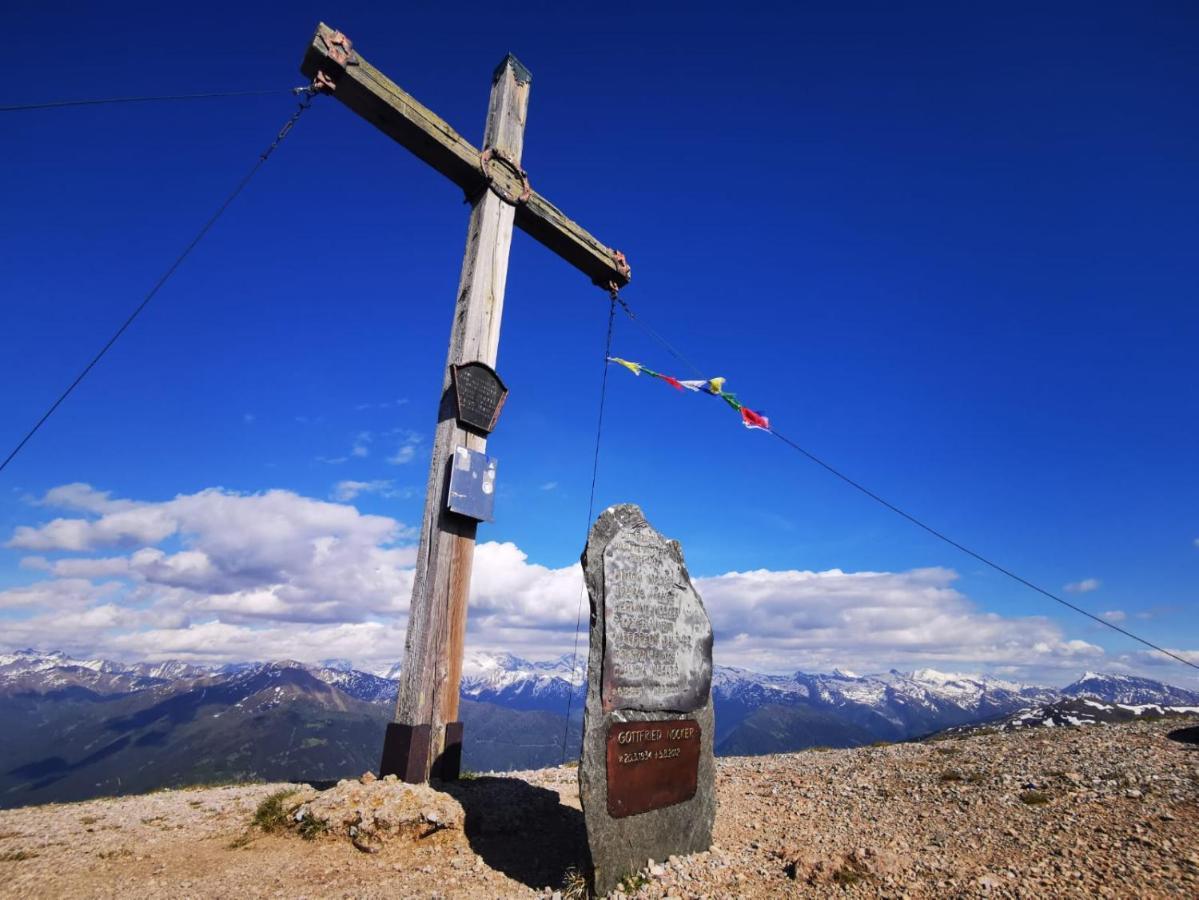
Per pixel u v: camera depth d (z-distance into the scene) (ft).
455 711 34.50
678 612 31.22
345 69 35.37
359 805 28.76
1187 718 53.83
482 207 42.11
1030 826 28.94
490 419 38.47
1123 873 22.58
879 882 22.98
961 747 50.60
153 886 23.18
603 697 26.55
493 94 45.42
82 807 35.73
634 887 24.50
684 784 29.04
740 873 25.32
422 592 34.86
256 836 29.07
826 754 59.36
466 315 39.63
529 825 30.76
